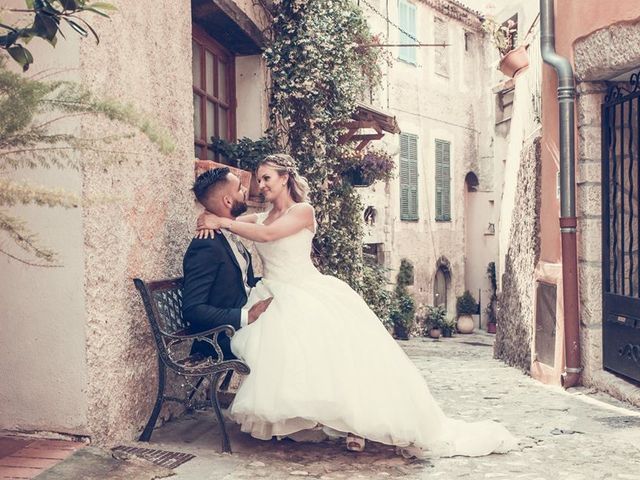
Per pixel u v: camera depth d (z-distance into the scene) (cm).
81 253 363
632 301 559
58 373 368
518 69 907
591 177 618
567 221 628
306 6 800
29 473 321
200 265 411
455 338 2109
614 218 594
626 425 475
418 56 2061
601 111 617
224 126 766
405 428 378
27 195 240
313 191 877
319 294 405
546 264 711
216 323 401
